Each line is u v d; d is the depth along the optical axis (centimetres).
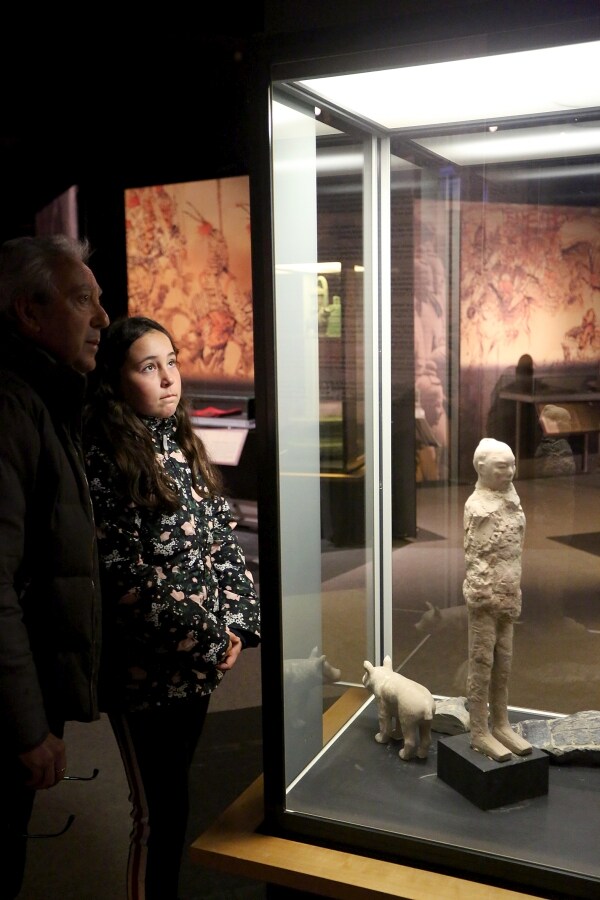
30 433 142
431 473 204
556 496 190
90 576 149
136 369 167
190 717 174
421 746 190
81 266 155
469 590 175
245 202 536
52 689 148
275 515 166
